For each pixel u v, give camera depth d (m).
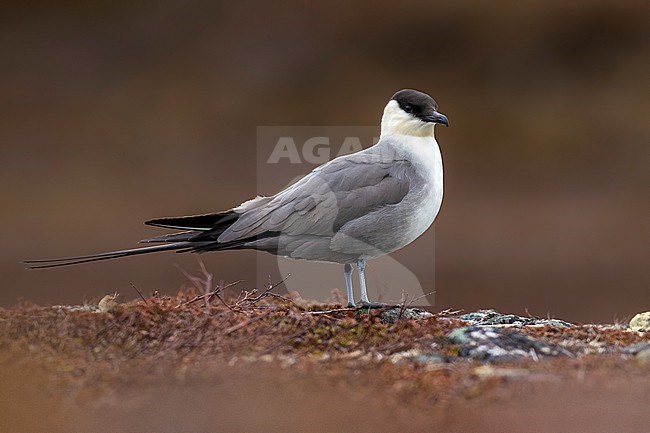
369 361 8.48
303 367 8.35
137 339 8.99
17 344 8.86
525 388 7.95
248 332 9.08
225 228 10.49
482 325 9.45
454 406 7.68
